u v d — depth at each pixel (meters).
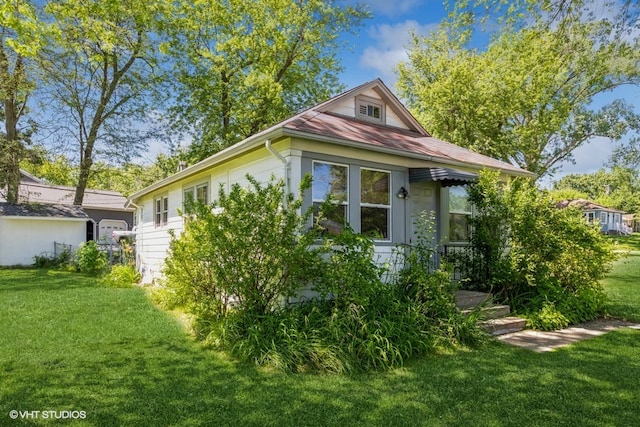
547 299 6.97
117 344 5.44
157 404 3.59
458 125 19.52
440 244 8.27
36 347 5.26
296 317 5.29
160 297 8.24
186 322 6.63
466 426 3.23
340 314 5.23
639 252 21.78
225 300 6.05
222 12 18.02
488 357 4.96
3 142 17.94
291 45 19.67
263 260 5.54
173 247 6.43
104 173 21.83
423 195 8.10
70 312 7.43
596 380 4.18
